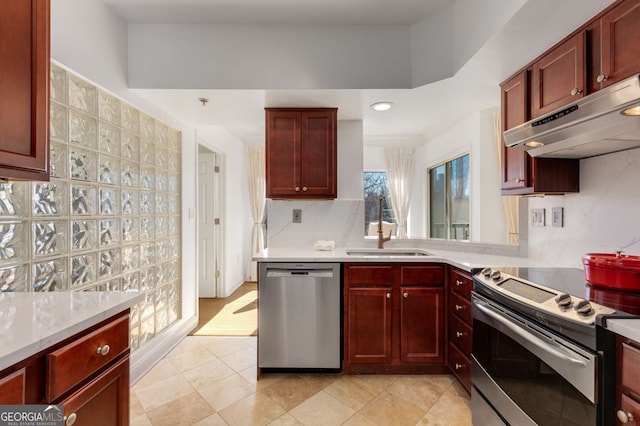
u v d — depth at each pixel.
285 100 2.23
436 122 2.99
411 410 1.72
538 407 1.13
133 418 1.65
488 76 1.85
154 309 2.33
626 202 1.45
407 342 2.06
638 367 0.80
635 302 1.00
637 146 1.40
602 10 1.22
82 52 1.62
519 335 1.19
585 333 0.93
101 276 1.78
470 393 1.75
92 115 1.71
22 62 0.94
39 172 1.01
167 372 2.13
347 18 1.95
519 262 1.90
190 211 2.90
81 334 0.89
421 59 1.98
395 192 4.30
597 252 1.60
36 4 0.98
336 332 2.06
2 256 1.26
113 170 1.89
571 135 1.34
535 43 1.49
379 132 3.46
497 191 2.86
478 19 1.58
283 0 1.78
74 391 0.85
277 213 2.70
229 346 2.55
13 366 0.72
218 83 2.01
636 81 0.97
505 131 1.81
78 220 1.62
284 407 1.75
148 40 2.00
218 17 1.94
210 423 1.62
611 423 0.87
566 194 1.78
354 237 2.70
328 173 2.42
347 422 1.63
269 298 2.05
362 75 2.03
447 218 3.71
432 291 2.06
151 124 2.30
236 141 4.37
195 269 2.99
